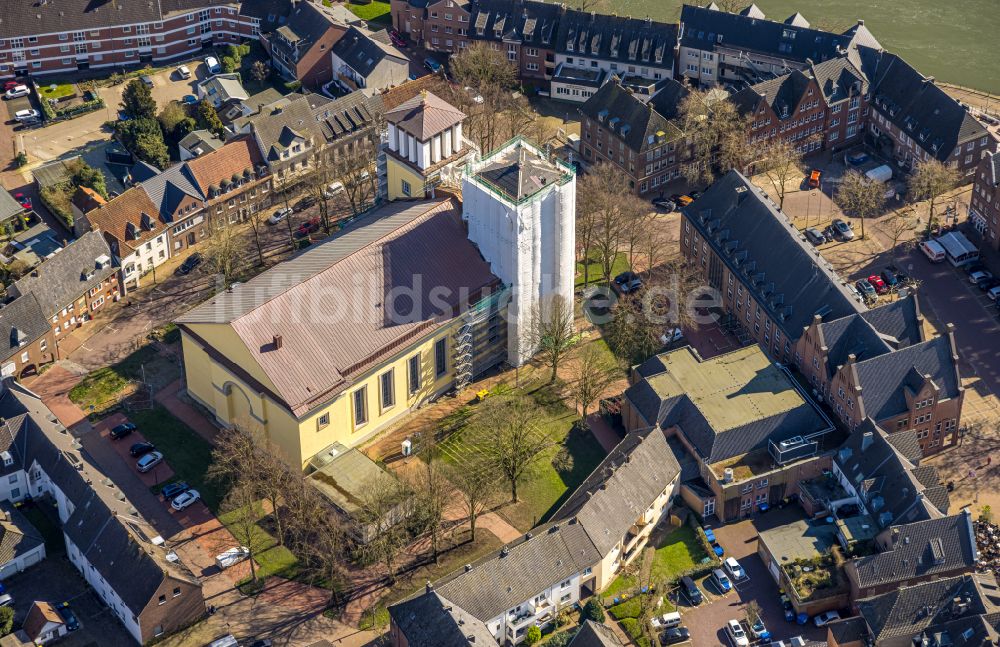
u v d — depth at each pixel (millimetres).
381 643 197250
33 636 195875
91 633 198750
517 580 195125
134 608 193875
